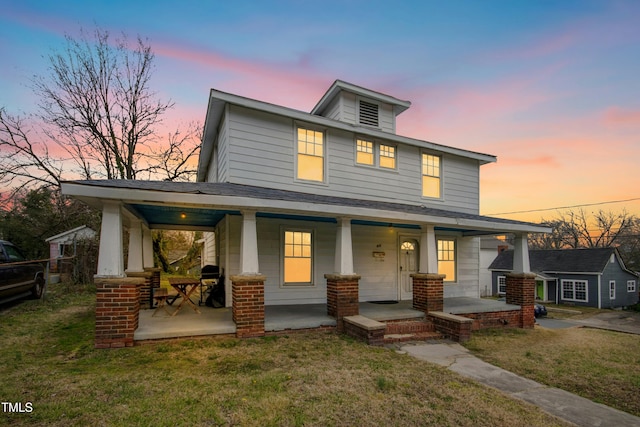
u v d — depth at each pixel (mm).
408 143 10938
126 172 19484
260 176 8625
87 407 3229
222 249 9211
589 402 4223
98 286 5262
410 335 7289
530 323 9945
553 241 47625
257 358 5094
